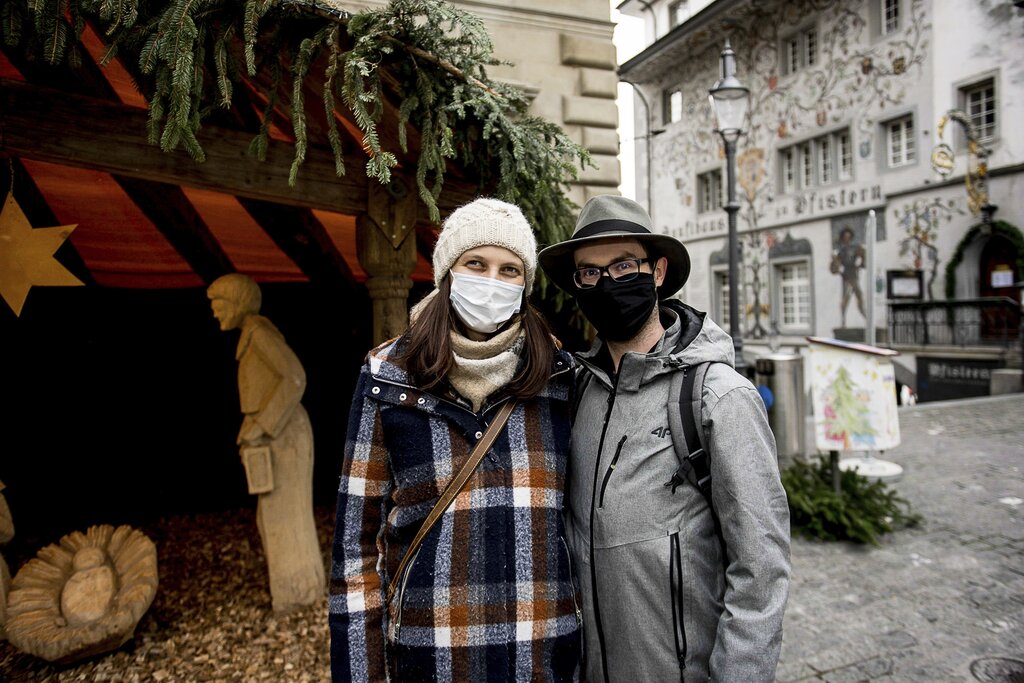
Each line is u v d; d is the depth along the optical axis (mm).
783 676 2828
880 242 15242
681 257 1577
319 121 2699
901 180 14641
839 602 3570
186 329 5098
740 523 1228
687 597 1279
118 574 2996
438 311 1335
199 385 5215
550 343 1429
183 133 1867
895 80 14648
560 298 3275
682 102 21156
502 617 1244
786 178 17781
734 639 1183
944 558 4195
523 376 1345
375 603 1305
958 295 13711
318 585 3381
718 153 19656
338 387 5527
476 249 1335
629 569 1308
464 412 1315
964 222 13484
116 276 4543
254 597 3508
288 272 4797
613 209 1489
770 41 17719
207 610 3350
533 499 1313
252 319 3211
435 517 1272
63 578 2949
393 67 2217
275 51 2102
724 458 1253
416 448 1296
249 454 3182
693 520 1311
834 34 15945
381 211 2844
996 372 12328
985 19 12992
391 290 2898
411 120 2473
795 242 17328
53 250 2240
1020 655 2961
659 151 22344
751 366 5957
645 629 1290
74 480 4891
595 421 1463
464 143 2500
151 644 2980
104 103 2289
